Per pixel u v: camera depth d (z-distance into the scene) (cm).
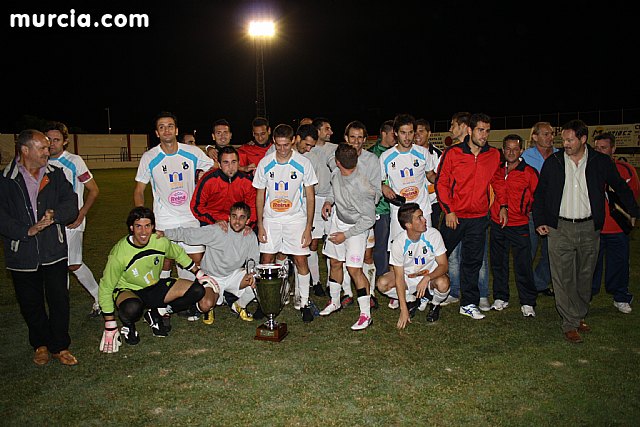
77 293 631
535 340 457
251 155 623
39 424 331
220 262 516
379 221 575
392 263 488
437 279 501
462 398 355
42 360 421
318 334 480
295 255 520
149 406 351
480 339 461
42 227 391
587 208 448
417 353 431
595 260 453
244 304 521
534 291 525
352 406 346
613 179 457
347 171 487
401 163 541
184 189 533
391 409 342
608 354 424
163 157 521
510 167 528
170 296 484
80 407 351
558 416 331
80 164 523
